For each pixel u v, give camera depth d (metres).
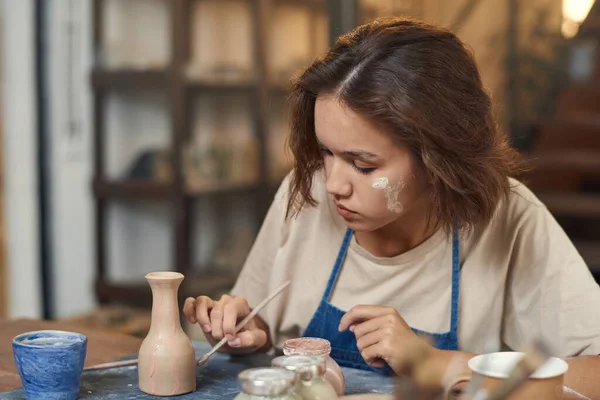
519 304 1.45
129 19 3.87
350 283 1.50
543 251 1.43
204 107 3.87
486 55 4.13
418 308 1.46
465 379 0.92
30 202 3.64
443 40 1.25
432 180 1.25
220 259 3.86
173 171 3.67
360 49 1.21
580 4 4.21
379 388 1.26
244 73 3.69
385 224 1.30
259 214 3.74
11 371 1.33
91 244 3.90
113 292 3.84
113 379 1.28
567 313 1.37
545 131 4.36
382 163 1.21
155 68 3.67
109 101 3.85
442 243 1.44
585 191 4.48
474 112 1.26
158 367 1.19
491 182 1.29
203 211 3.92
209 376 1.32
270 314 1.56
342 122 1.20
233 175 3.75
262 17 3.63
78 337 1.20
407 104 1.18
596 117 4.41
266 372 0.91
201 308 1.39
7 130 3.54
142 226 4.03
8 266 3.59
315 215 1.55
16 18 3.55
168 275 1.22
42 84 3.64
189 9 3.76
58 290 3.76
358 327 1.30
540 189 4.34
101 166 3.82
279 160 3.81
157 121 4.00
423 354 0.84
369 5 3.43
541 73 4.24
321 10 3.45
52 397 1.15
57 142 3.71
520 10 4.15
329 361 1.13
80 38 3.75
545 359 0.77
